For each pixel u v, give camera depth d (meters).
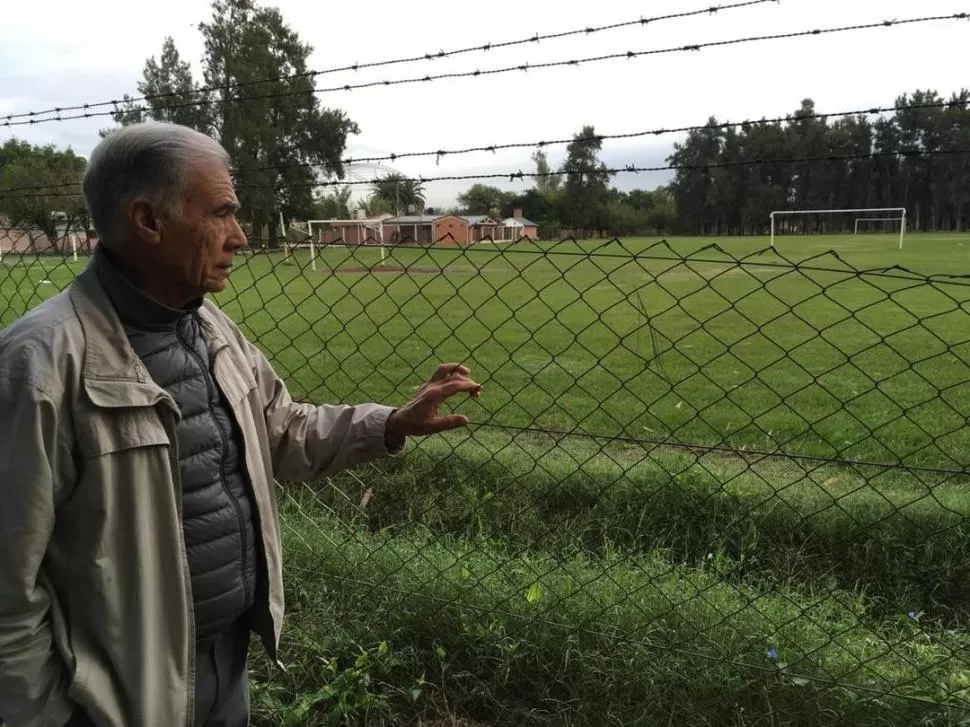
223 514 1.61
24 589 1.30
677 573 3.13
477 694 2.40
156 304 1.45
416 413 1.86
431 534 3.78
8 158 33.81
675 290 14.27
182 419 1.53
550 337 10.11
